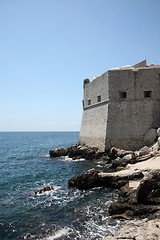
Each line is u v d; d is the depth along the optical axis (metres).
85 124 47.09
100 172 23.89
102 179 23.06
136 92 36.34
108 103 37.28
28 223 16.22
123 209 16.09
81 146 44.44
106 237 12.86
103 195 20.91
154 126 35.75
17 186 26.75
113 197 20.19
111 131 36.69
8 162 48.75
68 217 16.81
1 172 36.78
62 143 106.50
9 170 38.50
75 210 17.98
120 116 36.62
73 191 22.86
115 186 22.23
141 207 15.74
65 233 14.38
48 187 24.17
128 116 36.38
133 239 11.85
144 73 36.16
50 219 16.69
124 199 16.94
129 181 20.73
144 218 14.66
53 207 18.95
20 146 94.06
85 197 20.77
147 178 17.27
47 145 96.44
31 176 32.25
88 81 48.56
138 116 36.12
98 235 13.88
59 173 32.78
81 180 23.31
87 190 22.69
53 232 14.63
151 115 35.84
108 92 37.28
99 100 41.28
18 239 14.12
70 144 98.75
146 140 35.06
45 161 45.00
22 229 15.36
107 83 37.53
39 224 15.97
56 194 22.33
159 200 16.25
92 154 39.28
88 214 16.98
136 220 14.45
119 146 36.19
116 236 12.48
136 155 30.05
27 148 83.94
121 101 36.81
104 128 37.62
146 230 12.63
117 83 36.97
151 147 31.66
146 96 36.75
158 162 25.61
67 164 38.25
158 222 13.52
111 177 22.72
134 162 28.14
